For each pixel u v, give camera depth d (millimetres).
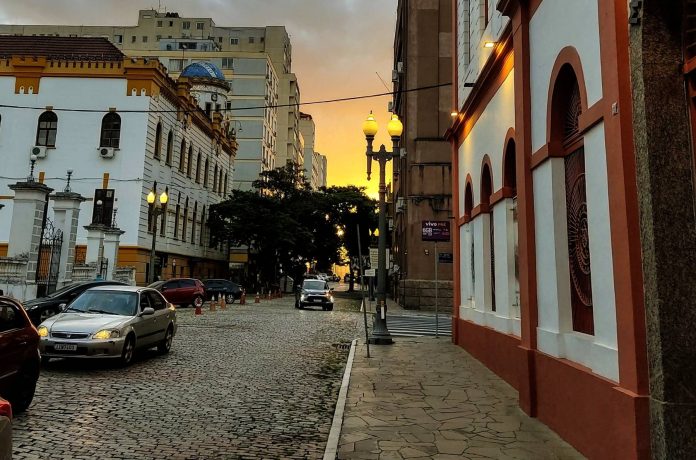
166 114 37469
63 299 15766
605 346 5062
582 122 5555
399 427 6305
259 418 6805
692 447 4020
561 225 6426
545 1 6848
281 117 89625
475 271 12078
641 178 4473
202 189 46562
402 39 36750
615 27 4777
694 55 4363
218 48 78812
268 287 46812
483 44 11656
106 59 36750
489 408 7238
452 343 14336
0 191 33562
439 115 29000
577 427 5492
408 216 29156
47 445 5414
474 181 12250
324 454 5359
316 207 51969
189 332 16375
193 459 5176
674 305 4180
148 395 7848
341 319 23234
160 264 37094
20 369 6551
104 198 33500
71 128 34062
